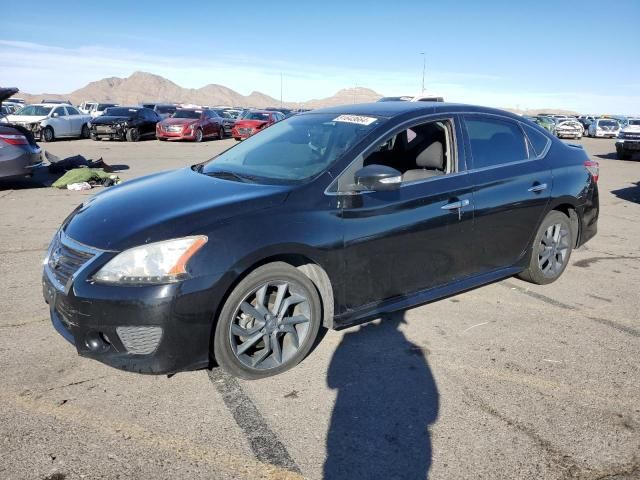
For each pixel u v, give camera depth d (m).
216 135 27.05
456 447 2.63
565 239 5.02
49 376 3.19
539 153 4.75
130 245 2.86
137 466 2.43
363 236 3.46
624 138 20.25
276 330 3.22
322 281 3.43
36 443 2.56
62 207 8.44
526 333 3.98
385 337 3.86
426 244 3.81
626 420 2.89
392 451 2.59
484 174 4.19
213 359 3.19
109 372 3.26
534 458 2.55
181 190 3.50
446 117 4.11
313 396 3.06
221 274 2.89
